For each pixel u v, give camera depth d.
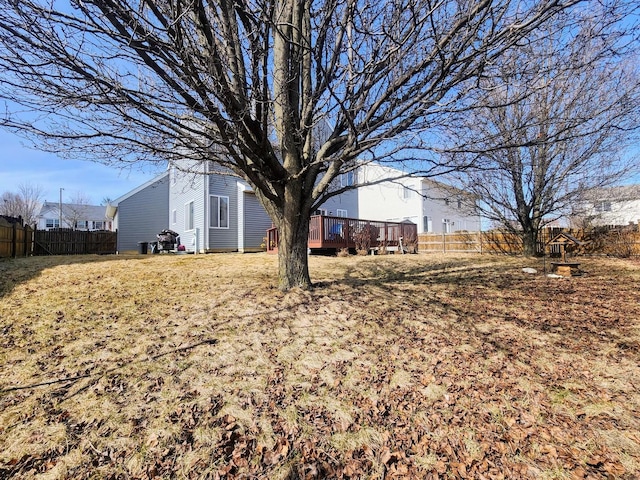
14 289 5.50
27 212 36.94
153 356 3.37
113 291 5.58
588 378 3.27
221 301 5.06
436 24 3.97
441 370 3.37
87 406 2.58
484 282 7.27
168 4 2.89
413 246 14.90
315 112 5.39
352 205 19.75
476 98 4.23
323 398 2.84
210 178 13.48
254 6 3.53
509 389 3.07
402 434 2.47
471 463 2.22
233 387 2.92
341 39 4.16
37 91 2.87
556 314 5.05
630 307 5.33
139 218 18.22
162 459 2.14
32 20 2.46
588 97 7.56
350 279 7.06
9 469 1.99
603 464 2.20
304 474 2.09
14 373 3.00
